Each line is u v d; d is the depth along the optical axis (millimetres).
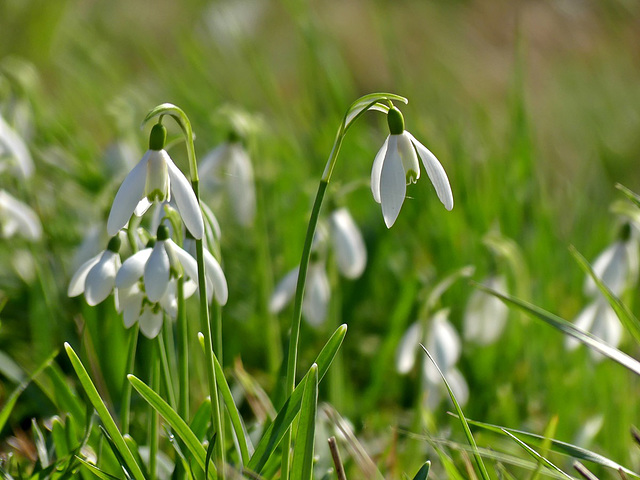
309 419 628
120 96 1461
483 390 851
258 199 836
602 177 1404
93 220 923
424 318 768
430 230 1019
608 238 1006
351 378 918
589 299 981
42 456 676
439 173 631
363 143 1249
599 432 813
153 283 624
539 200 1046
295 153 1212
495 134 1343
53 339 820
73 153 1191
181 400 655
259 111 1552
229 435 694
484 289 687
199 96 1418
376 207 1045
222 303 635
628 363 665
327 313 800
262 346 896
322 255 791
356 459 711
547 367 866
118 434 637
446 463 681
